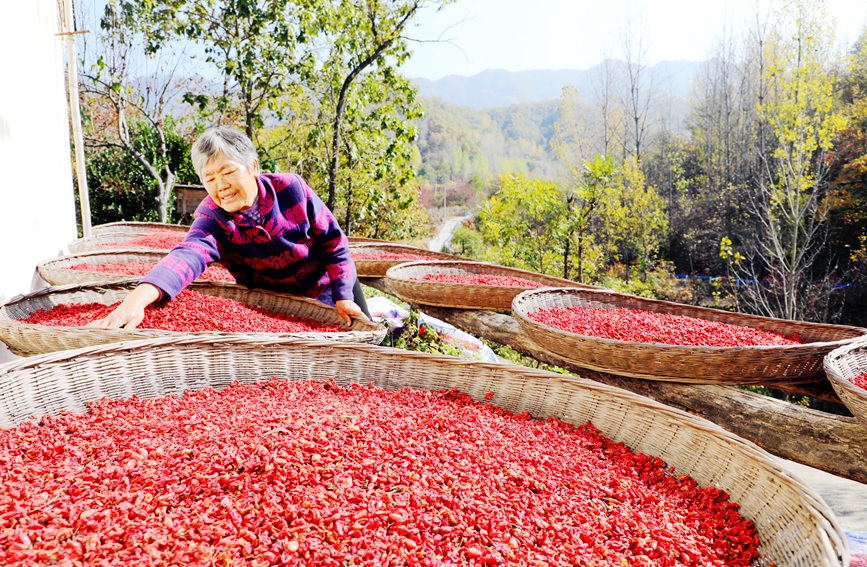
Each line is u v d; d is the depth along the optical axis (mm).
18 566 988
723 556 1271
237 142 2348
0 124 3516
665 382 2668
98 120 10734
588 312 3605
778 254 11141
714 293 12594
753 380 2482
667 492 1520
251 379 2033
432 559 1114
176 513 1176
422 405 1893
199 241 2469
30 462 1367
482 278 4832
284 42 10023
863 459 2002
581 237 9727
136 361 1843
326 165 10844
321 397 1876
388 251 6277
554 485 1434
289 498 1230
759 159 13234
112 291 2957
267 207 2568
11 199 3627
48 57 4594
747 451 1436
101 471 1310
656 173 18156
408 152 11258
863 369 2402
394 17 9953
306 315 2904
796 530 1192
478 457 1499
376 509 1220
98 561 1031
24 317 2584
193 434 1509
